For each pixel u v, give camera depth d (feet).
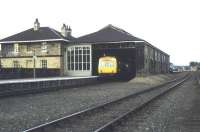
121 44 192.03
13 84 82.79
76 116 44.19
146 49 202.90
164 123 40.65
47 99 74.08
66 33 219.82
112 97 80.53
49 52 203.62
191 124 39.99
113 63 175.94
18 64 209.15
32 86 91.76
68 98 77.05
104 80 175.52
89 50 198.70
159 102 66.80
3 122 41.81
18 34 213.66
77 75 200.85
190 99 73.87
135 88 118.11
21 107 58.44
